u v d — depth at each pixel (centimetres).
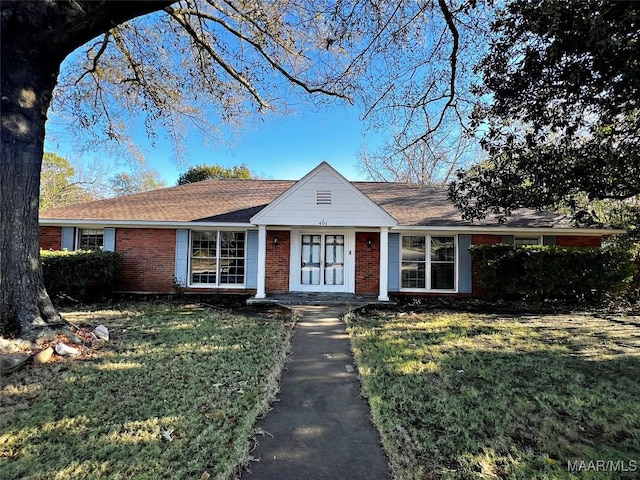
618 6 344
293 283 1241
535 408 365
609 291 1012
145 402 366
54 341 517
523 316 875
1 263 517
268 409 366
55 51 560
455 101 724
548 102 510
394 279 1212
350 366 502
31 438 297
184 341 597
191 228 1233
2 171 523
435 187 1639
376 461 284
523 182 614
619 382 436
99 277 1059
